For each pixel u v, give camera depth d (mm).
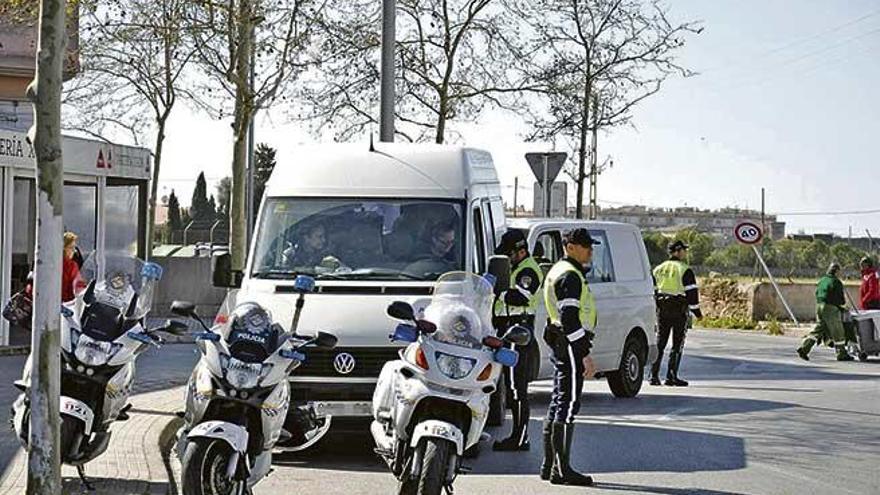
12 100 30812
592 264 18047
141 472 11141
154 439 12812
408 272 13391
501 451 13609
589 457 13219
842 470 12594
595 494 11148
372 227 13773
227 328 9211
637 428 15414
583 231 11688
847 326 27094
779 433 15102
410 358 9719
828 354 29047
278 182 14242
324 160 14352
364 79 27734
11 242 22328
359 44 26562
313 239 13680
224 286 13586
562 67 29688
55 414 9141
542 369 16562
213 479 8820
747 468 12625
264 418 9164
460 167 14305
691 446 14008
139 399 16203
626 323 18469
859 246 62094
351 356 12344
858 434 15109
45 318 9109
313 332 12305
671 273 20594
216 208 65188
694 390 20078
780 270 59812
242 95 25562
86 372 9836
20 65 30625
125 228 27078
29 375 9695
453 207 13953
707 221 112312
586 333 11586
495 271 12430
